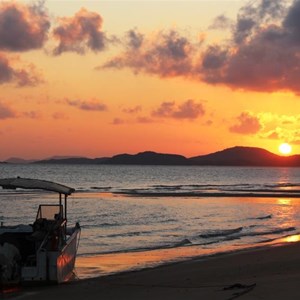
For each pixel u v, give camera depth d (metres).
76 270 18.41
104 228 33.22
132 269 18.52
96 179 122.56
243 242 26.06
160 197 61.69
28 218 40.19
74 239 17.42
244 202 55.09
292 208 48.34
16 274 14.19
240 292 11.56
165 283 14.74
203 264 18.58
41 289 14.06
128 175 154.00
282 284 12.43
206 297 11.42
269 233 29.91
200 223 36.00
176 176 153.00
